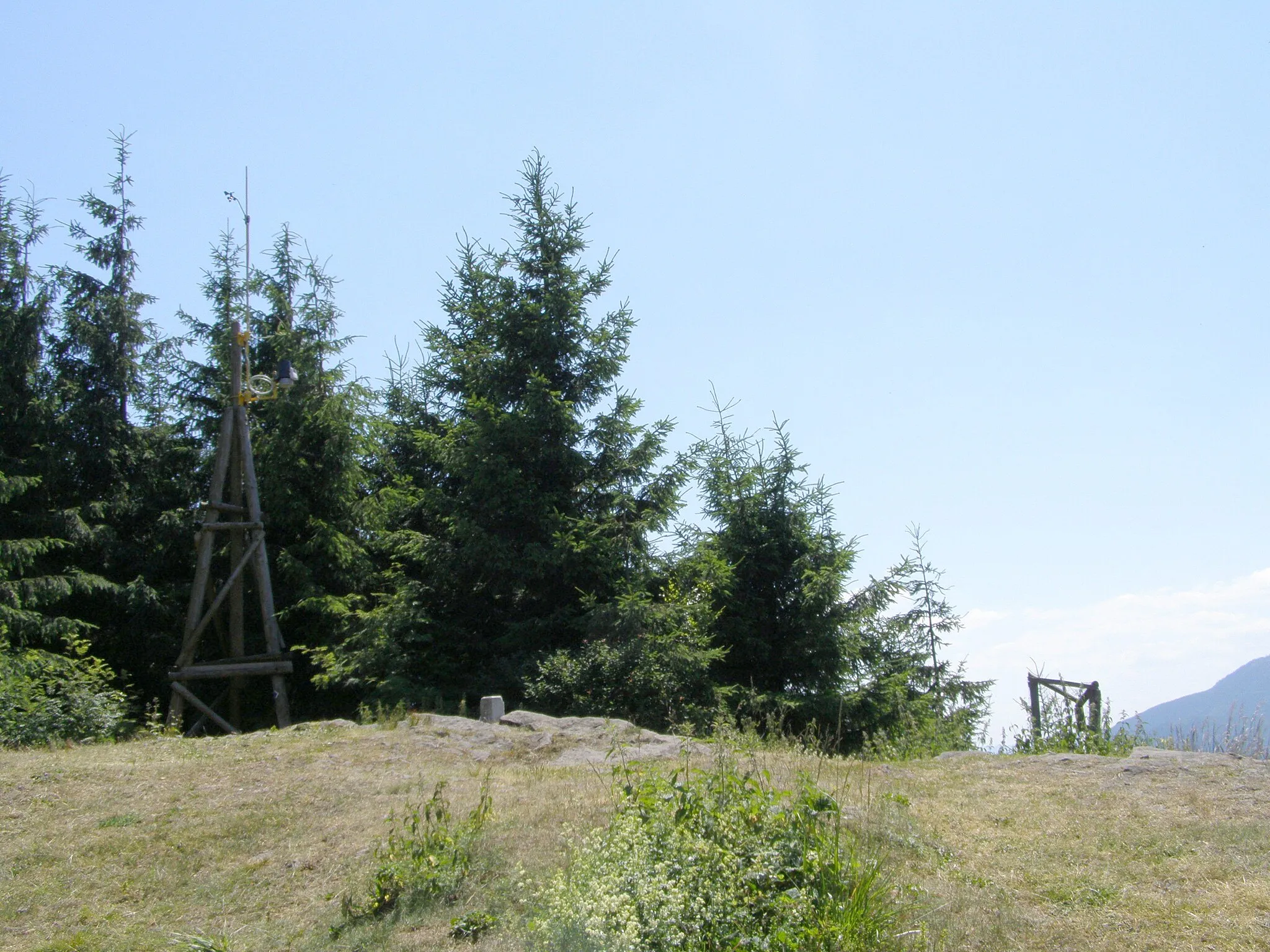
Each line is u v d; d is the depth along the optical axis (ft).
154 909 21.44
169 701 64.39
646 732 36.70
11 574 60.03
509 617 61.05
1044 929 18.92
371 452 66.23
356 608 62.23
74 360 69.72
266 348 69.10
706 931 17.03
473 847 22.26
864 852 21.90
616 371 63.87
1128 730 44.09
